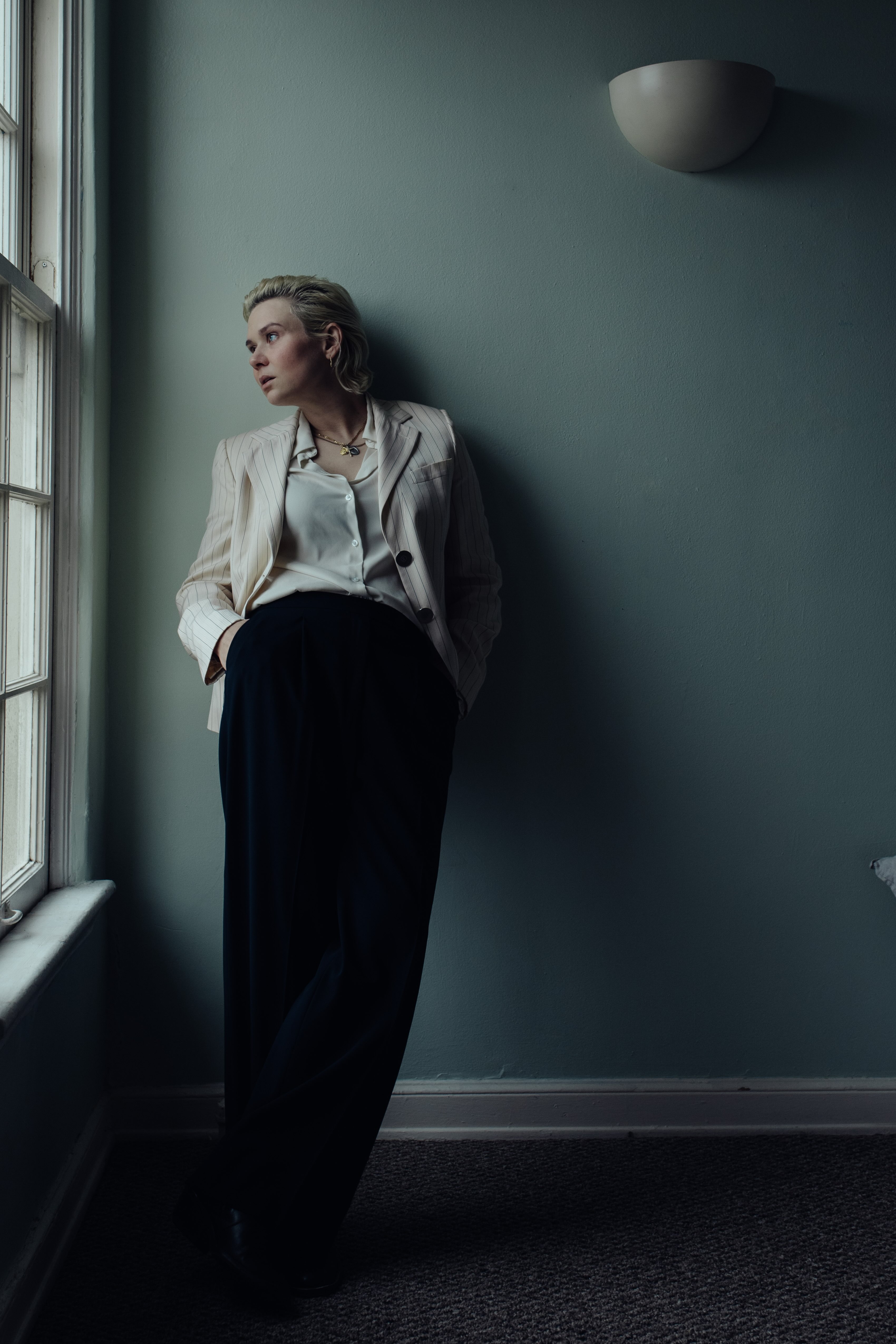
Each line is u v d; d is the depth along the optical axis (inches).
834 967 77.8
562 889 76.4
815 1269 60.0
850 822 77.5
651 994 77.1
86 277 66.8
